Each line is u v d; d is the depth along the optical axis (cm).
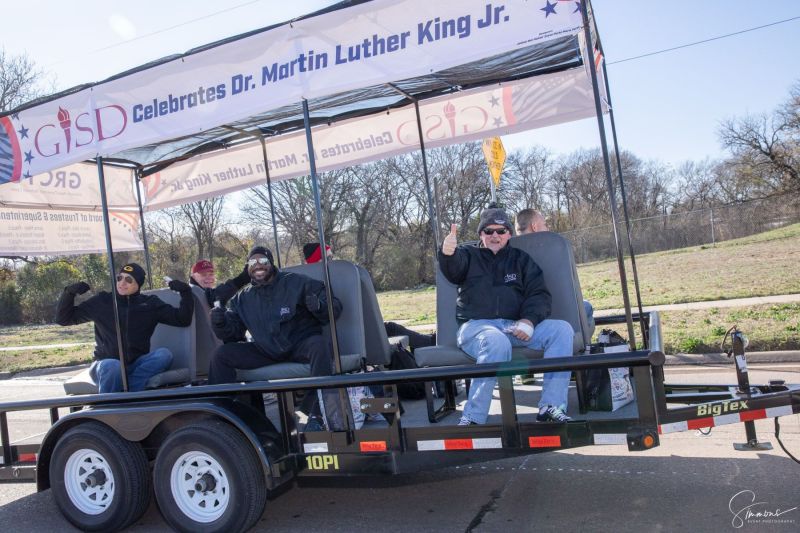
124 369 418
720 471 419
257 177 695
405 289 2942
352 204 3055
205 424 374
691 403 364
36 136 429
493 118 609
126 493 398
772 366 738
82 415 407
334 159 672
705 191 3988
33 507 486
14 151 438
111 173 715
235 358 427
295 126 659
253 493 365
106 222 415
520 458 483
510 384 339
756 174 3541
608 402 384
